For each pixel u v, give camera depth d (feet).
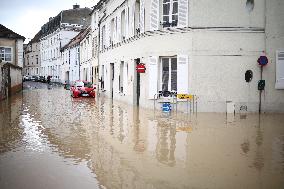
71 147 28.35
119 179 20.22
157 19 54.13
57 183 19.54
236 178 20.27
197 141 30.35
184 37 50.93
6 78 84.02
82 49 140.36
